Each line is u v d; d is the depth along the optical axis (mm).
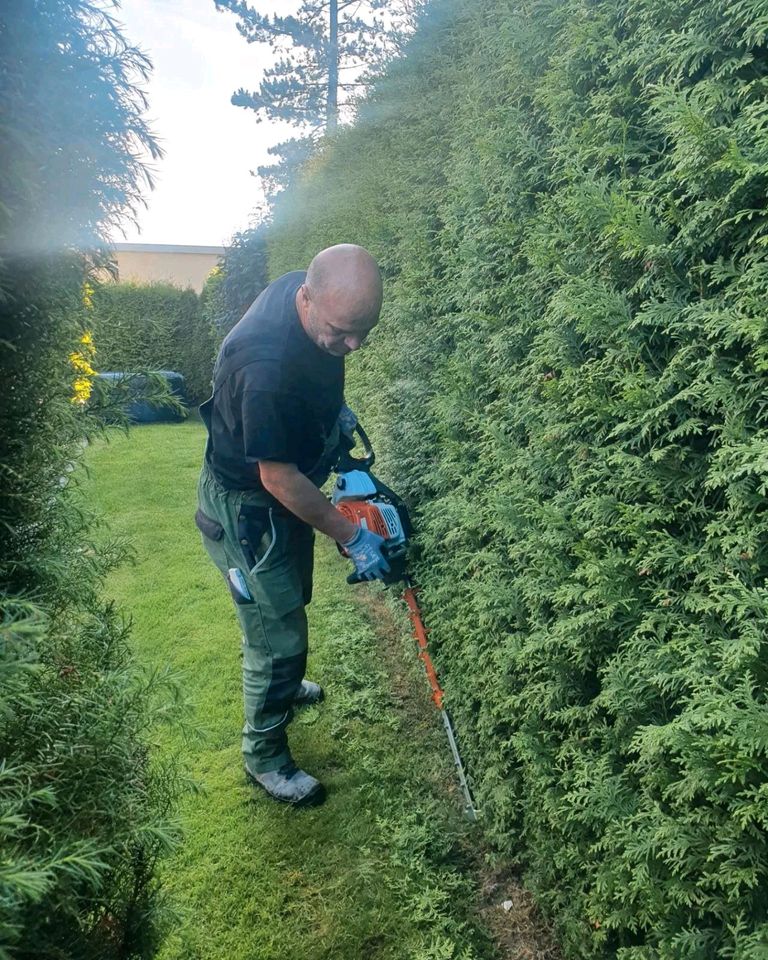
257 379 2041
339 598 4207
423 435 3324
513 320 2455
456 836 2484
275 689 2494
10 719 955
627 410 1638
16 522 1146
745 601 1281
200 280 20297
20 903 820
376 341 4273
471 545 2686
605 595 1645
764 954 1168
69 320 1234
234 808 2559
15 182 986
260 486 2363
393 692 3320
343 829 2484
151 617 3898
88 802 1036
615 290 1770
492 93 2805
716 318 1381
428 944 2072
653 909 1496
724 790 1296
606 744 1748
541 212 2270
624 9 1833
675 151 1560
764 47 1438
